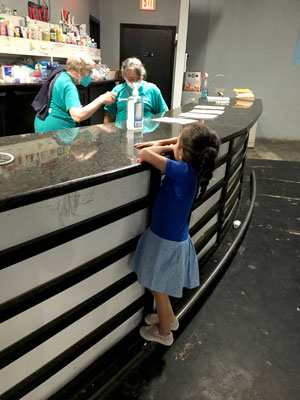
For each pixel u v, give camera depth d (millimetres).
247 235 2938
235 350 1695
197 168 1312
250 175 4660
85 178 1108
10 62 3605
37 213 1073
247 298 2107
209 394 1450
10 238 1030
